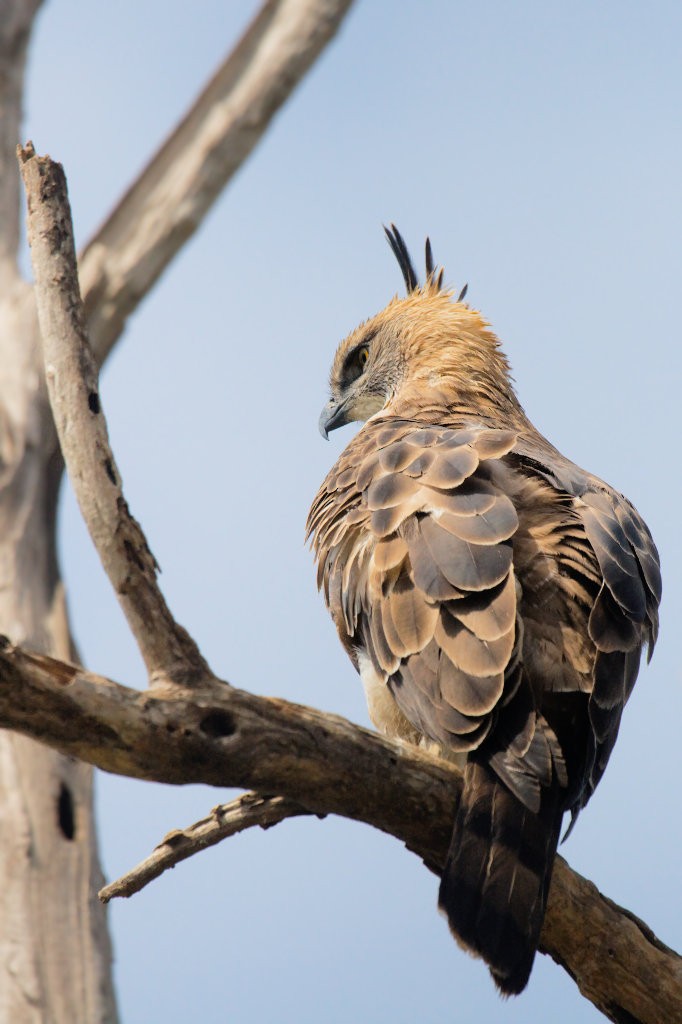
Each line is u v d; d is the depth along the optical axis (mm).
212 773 8016
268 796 8727
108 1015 11688
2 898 11852
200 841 8719
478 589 9078
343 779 8414
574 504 9953
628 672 9344
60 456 14273
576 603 9344
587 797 9164
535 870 8375
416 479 10000
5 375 14469
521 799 8562
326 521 10844
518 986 8055
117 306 15273
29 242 8680
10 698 7449
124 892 8773
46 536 14008
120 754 7793
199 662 8008
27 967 11594
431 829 8828
